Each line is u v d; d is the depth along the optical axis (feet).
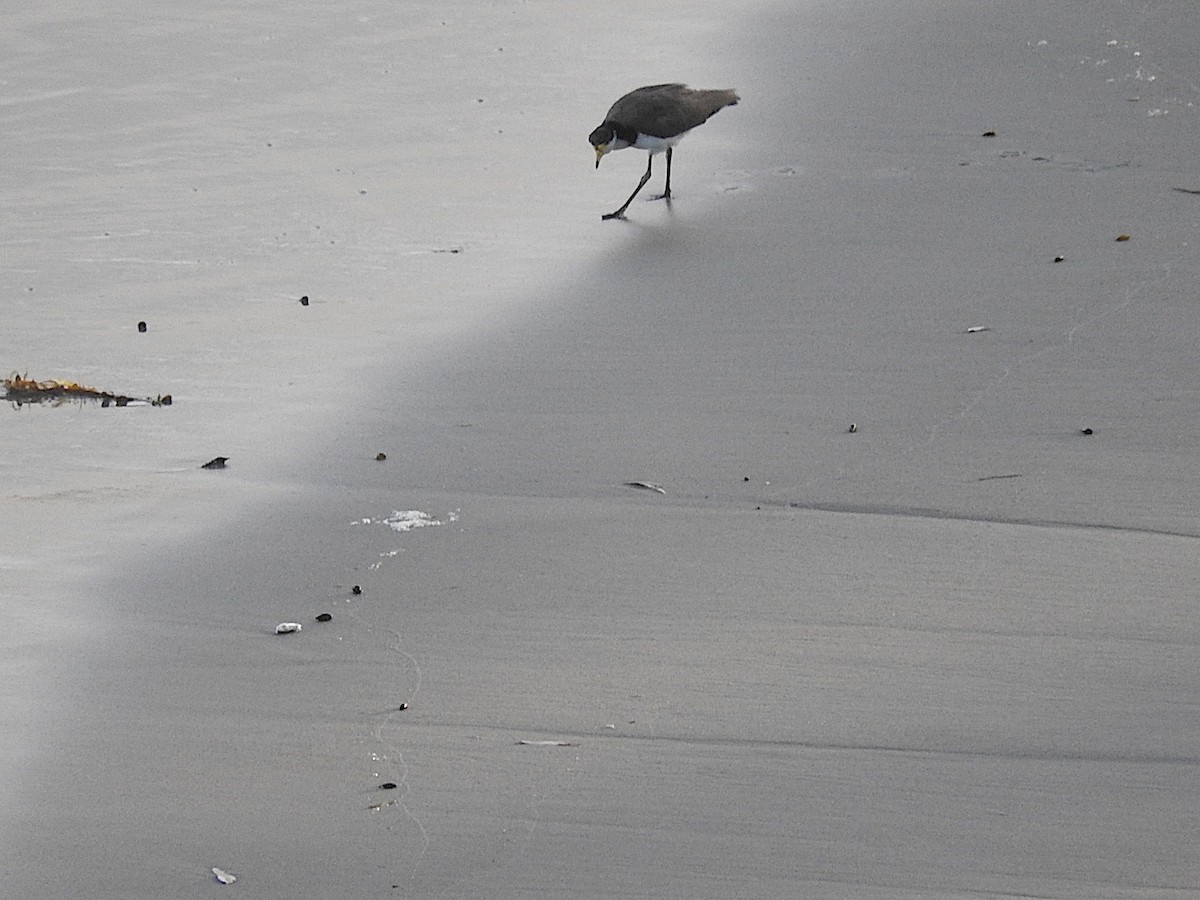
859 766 25.68
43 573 32.53
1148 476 35.91
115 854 23.77
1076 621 30.09
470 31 81.00
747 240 52.60
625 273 50.08
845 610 30.68
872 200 56.08
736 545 33.45
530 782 25.38
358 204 56.59
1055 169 58.54
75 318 46.32
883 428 38.65
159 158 61.57
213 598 31.53
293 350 44.32
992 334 43.93
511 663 28.94
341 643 29.78
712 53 75.87
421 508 35.45
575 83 71.51
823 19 81.35
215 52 77.10
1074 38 75.97
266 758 26.13
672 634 29.91
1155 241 50.75
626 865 23.49
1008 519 34.24
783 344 43.96
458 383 42.14
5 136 63.98
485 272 50.26
